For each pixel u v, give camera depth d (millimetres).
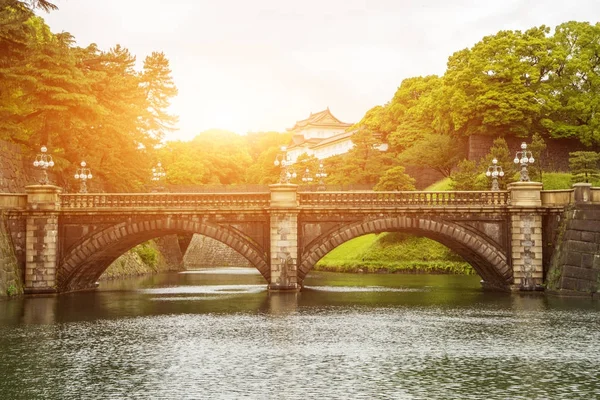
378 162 109688
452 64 102750
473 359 30062
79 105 65312
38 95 64438
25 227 56500
